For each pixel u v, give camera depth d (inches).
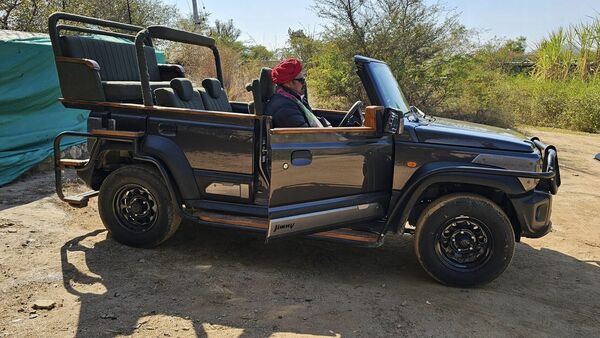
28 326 133.6
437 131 169.9
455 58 577.3
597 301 168.4
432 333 139.7
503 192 171.3
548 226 168.7
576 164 434.0
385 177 175.3
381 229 172.9
